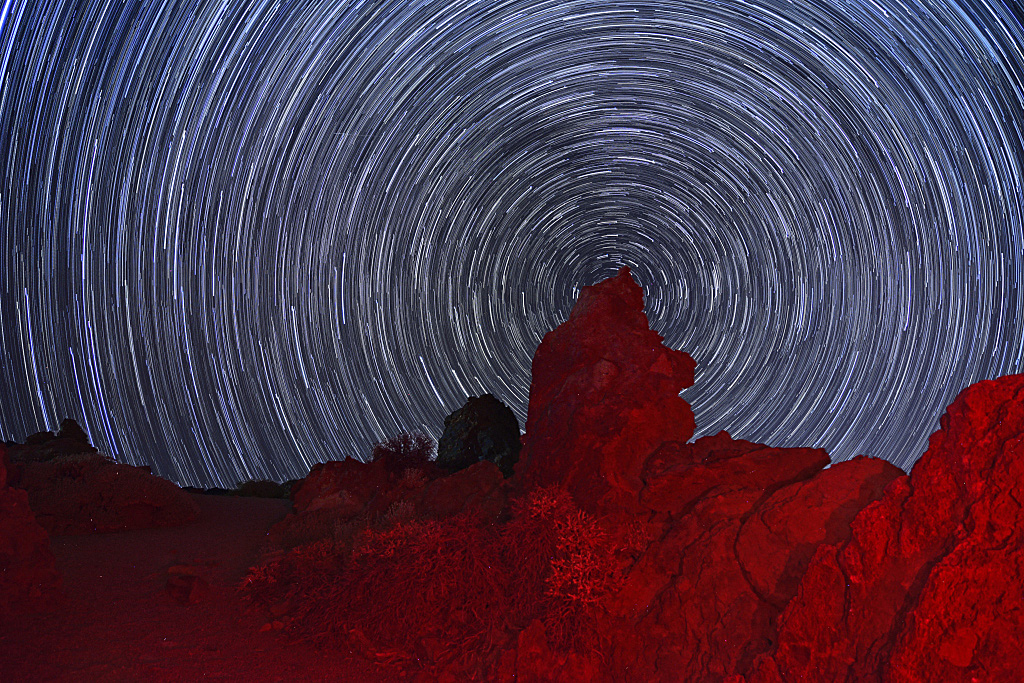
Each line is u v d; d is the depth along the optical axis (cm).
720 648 344
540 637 377
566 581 390
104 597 560
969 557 275
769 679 309
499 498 548
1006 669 258
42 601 518
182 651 441
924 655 271
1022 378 295
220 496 1208
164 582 610
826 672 299
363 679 399
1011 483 276
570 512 427
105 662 421
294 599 522
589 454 463
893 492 310
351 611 463
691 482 433
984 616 266
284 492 1380
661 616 367
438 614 429
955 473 296
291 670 411
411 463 929
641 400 476
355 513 774
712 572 365
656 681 349
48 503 842
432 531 466
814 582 314
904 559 299
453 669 389
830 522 354
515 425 1212
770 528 363
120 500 867
